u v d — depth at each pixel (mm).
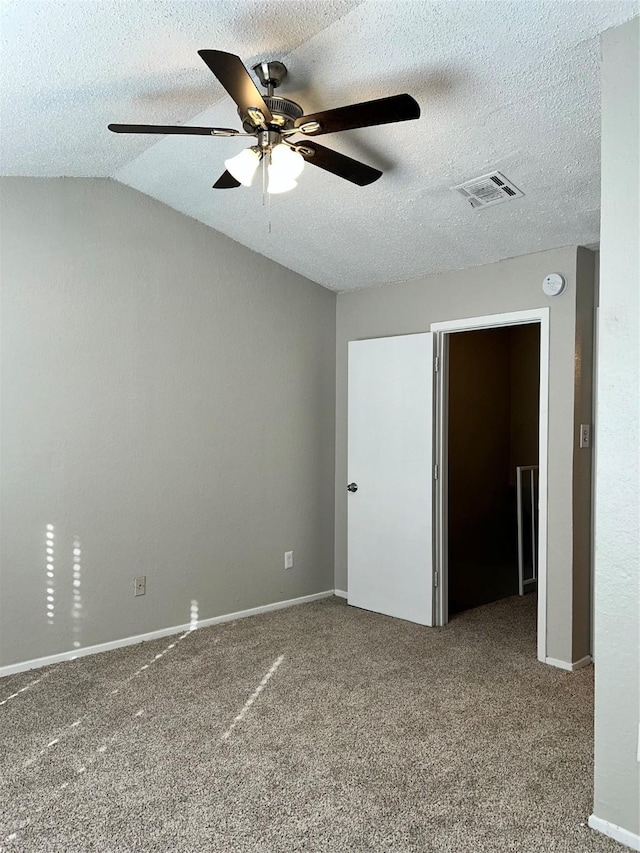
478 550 5902
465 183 3117
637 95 2039
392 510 4434
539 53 2223
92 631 3680
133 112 2783
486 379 5984
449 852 1992
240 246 4383
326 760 2521
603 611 2129
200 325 4164
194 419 4137
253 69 2436
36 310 3457
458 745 2646
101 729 2770
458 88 2473
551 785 2359
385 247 3986
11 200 3379
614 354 2109
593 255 3666
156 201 3951
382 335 4648
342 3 2062
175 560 4047
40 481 3473
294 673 3408
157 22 2066
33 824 2113
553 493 3615
